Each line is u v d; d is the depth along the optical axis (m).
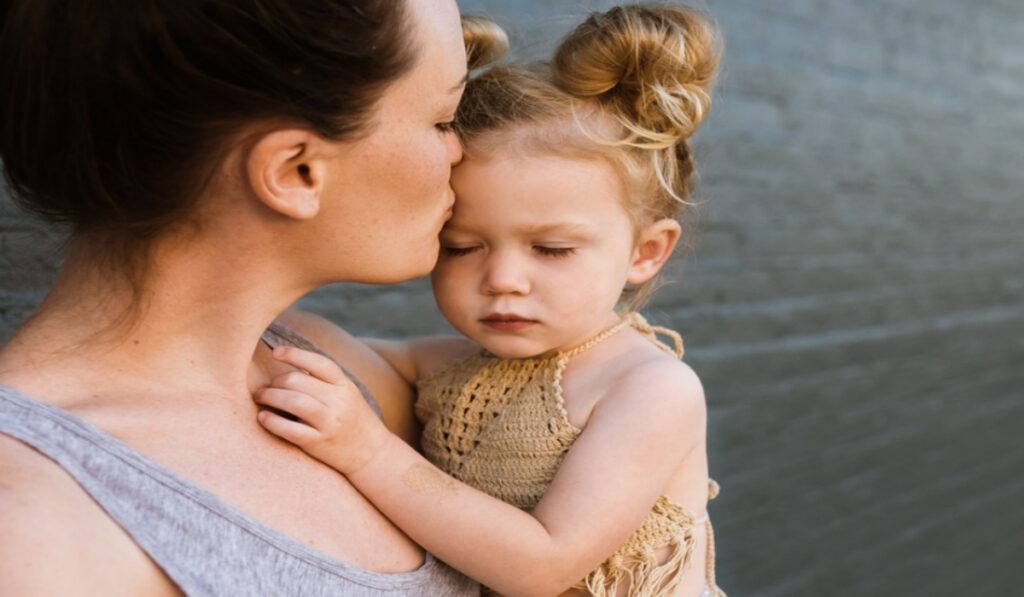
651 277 1.17
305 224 0.78
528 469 1.03
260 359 0.92
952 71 3.73
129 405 0.75
